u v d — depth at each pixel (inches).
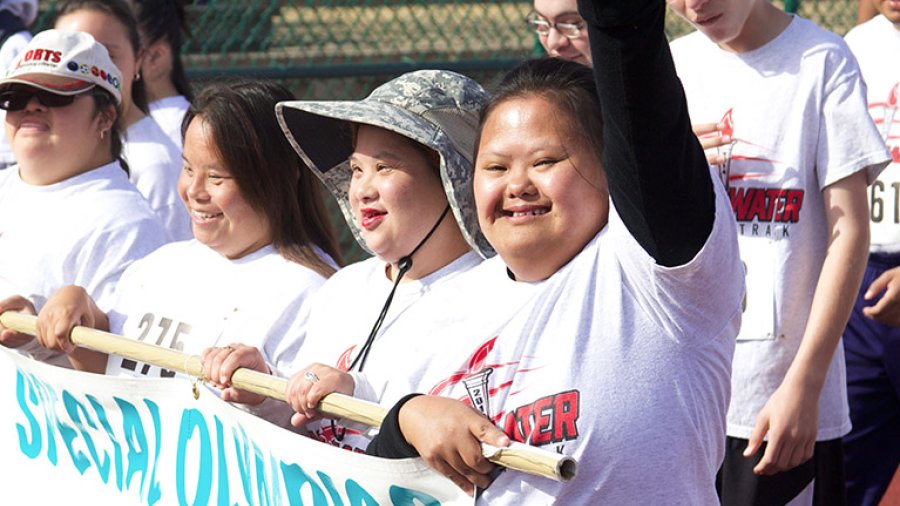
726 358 147.6
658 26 126.6
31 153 251.3
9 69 254.2
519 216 148.6
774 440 212.1
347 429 183.5
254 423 170.1
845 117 215.2
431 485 146.9
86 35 260.4
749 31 219.9
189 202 218.7
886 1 262.4
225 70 474.9
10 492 221.5
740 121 220.4
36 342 229.9
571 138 146.8
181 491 186.5
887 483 272.7
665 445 141.8
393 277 184.7
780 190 217.8
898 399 269.9
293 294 210.5
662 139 129.6
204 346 211.0
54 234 248.5
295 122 201.6
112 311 228.2
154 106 339.0
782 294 218.8
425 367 167.3
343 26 564.7
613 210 141.2
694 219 133.5
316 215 225.8
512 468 136.5
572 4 275.1
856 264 215.0
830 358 213.9
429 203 179.9
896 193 264.5
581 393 141.8
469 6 551.8
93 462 205.3
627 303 143.9
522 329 147.9
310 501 163.3
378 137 179.9
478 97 184.1
